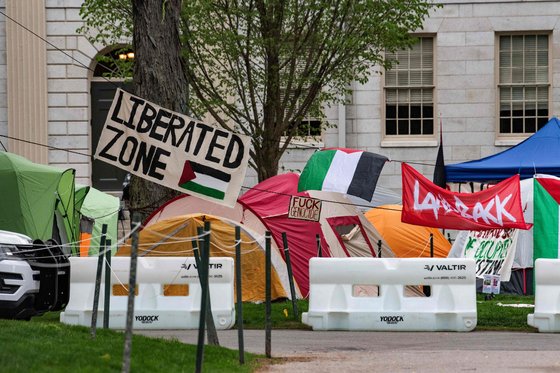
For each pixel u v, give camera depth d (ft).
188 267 58.80
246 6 87.15
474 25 111.96
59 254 56.85
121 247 69.00
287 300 72.13
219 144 53.83
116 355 39.19
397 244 86.38
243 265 71.51
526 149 86.63
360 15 85.87
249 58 88.89
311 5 84.79
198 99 91.20
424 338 54.60
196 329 58.54
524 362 44.04
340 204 79.25
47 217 77.15
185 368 38.75
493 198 67.87
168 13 68.44
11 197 76.33
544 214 79.00
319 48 87.04
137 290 58.95
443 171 85.97
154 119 54.70
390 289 58.39
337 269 58.75
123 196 105.70
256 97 99.76
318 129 101.35
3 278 52.60
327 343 52.24
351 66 89.10
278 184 78.79
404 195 68.64
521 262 81.71
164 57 68.23
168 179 54.19
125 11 88.69
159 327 58.54
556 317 57.16
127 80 92.17
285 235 64.85
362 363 43.80
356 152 82.53
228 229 70.74
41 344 40.32
